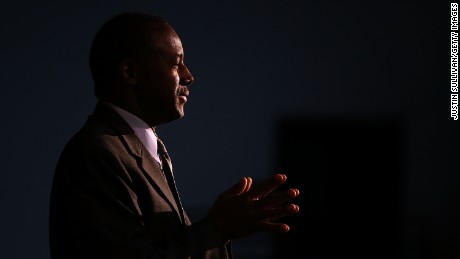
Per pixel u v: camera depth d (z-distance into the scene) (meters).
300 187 19.22
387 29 19.27
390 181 19.42
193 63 18.92
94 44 5.01
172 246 4.21
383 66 19.23
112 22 4.96
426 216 19.30
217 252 4.77
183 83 5.01
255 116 18.97
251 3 19.06
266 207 4.30
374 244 19.45
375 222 19.47
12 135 17.22
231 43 19.02
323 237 19.38
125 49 4.83
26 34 17.42
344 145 19.34
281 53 19.14
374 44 19.23
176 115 4.97
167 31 4.94
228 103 18.92
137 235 4.32
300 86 19.16
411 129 19.25
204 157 18.73
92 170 4.41
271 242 18.73
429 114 19.23
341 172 19.41
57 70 17.50
